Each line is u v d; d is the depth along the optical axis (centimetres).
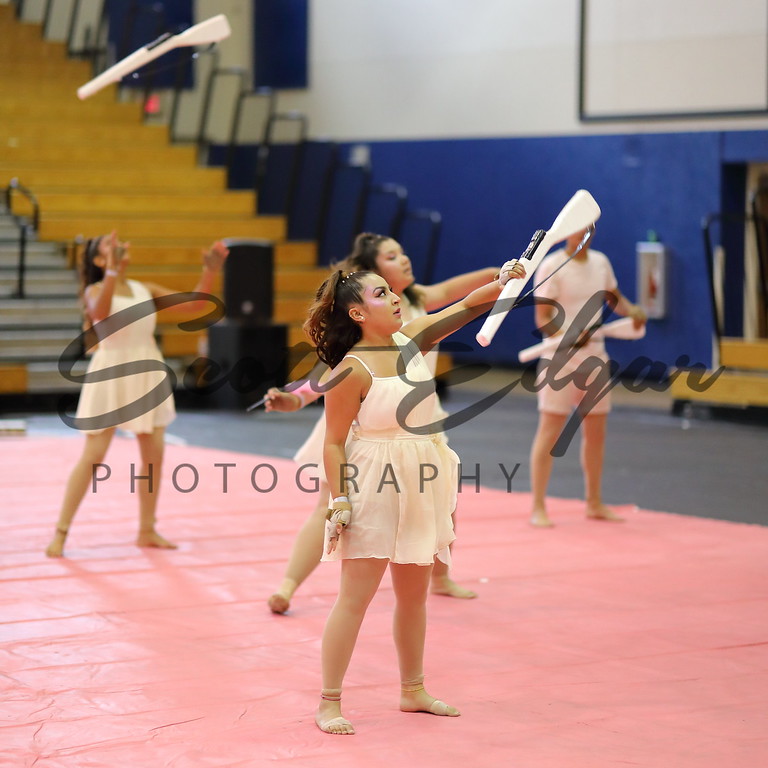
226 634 801
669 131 2306
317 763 571
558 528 1154
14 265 2245
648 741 600
